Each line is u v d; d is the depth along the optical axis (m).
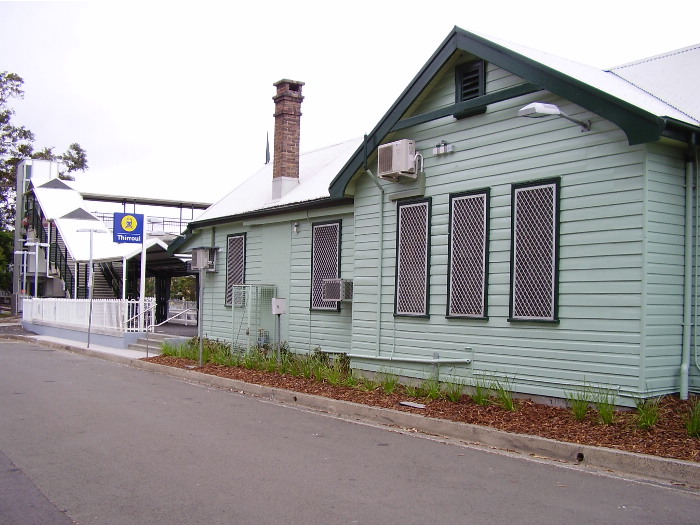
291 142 18.20
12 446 8.12
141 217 22.16
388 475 6.92
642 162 8.77
